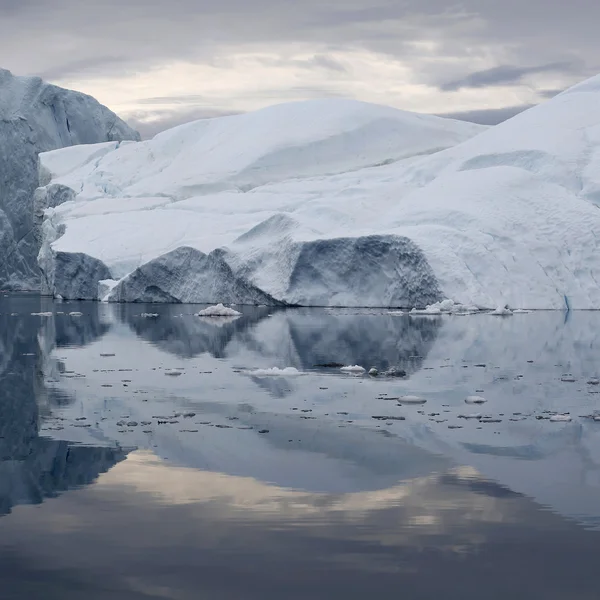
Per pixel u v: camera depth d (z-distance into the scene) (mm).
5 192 132000
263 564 7020
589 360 21078
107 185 85188
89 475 9859
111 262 60719
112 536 7688
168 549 7352
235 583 6648
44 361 21750
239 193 73812
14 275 120688
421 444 11391
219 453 10922
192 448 11211
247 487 9281
